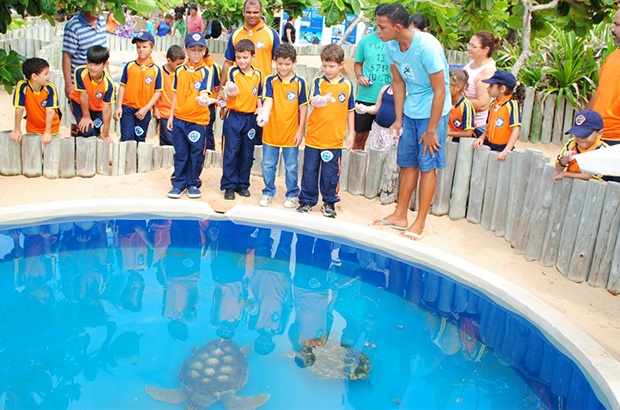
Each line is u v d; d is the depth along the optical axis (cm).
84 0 548
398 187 566
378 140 594
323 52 505
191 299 412
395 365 352
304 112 530
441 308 414
